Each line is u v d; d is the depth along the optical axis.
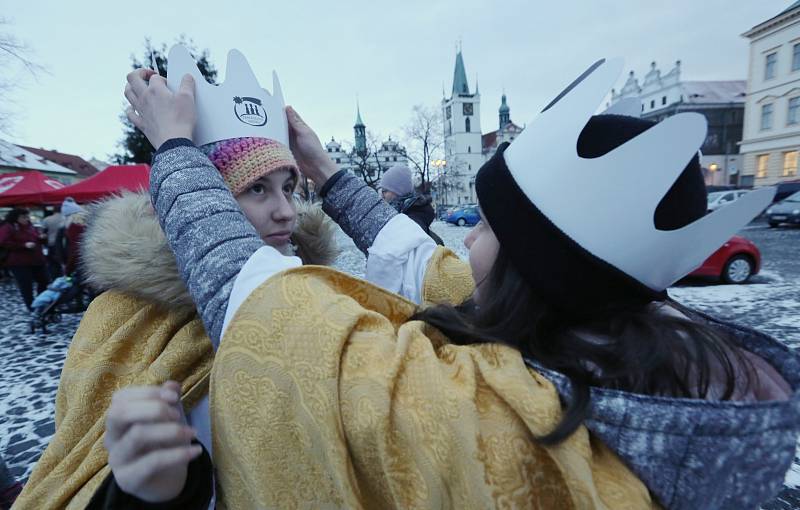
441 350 0.57
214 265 0.58
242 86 0.85
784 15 21.67
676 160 0.49
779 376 0.53
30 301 5.99
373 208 1.17
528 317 0.56
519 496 0.44
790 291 5.68
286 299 0.52
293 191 0.93
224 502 0.56
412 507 0.42
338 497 0.46
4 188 8.71
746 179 24.78
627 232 0.51
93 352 0.70
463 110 56.72
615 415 0.44
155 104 0.73
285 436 0.48
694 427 0.42
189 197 0.63
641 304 0.55
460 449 0.44
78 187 7.17
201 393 0.67
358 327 0.52
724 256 6.27
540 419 0.45
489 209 0.60
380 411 0.44
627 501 0.43
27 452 2.48
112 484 0.51
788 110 22.39
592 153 0.53
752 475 0.44
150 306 0.73
